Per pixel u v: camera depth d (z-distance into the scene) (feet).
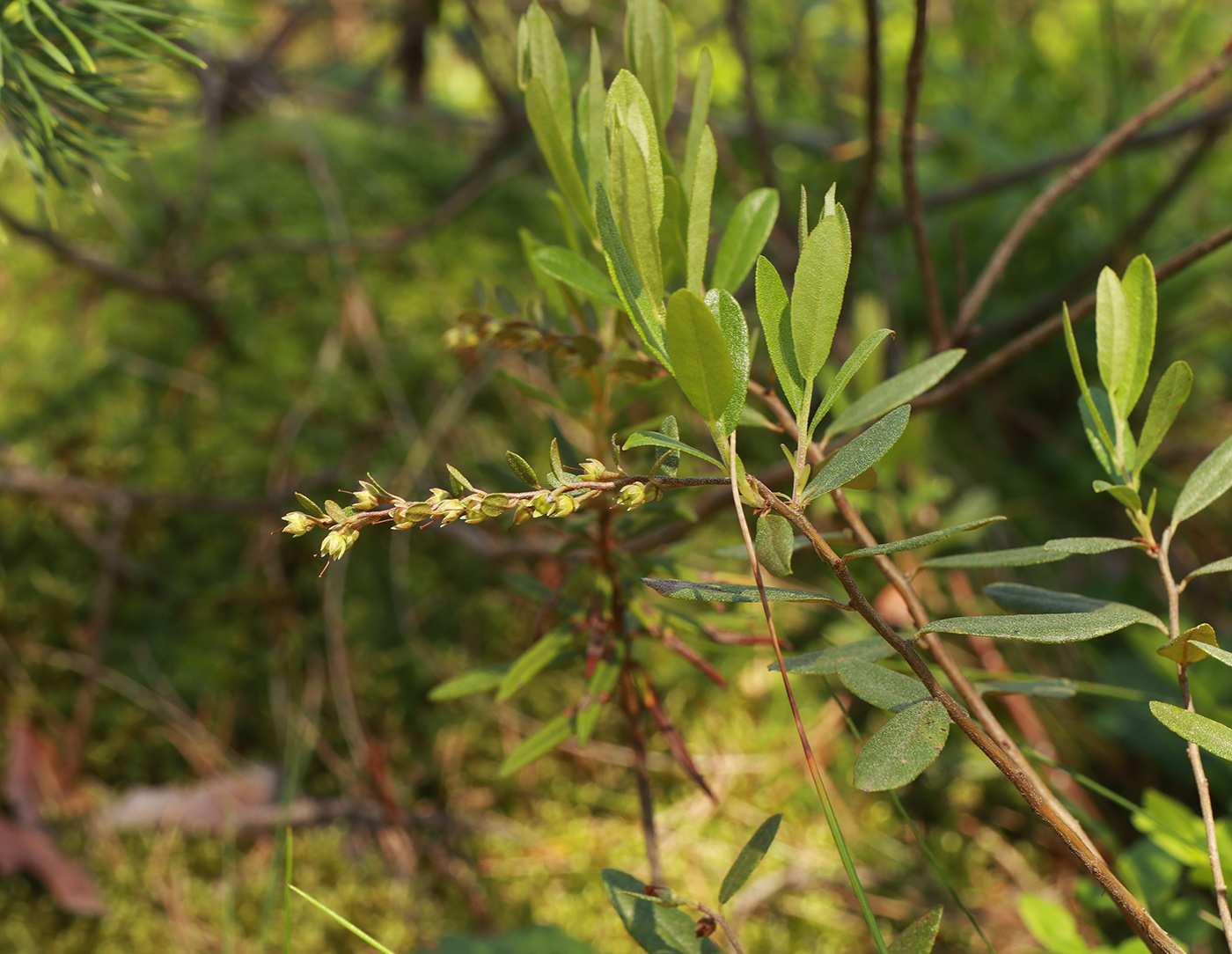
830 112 3.36
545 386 2.92
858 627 2.49
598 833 2.30
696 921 1.33
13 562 2.43
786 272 2.86
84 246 2.95
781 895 2.21
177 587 2.51
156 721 2.35
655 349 1.16
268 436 2.73
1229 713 1.82
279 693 2.45
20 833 2.08
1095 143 2.83
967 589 2.59
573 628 1.48
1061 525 2.94
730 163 2.94
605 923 2.12
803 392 1.15
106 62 1.58
